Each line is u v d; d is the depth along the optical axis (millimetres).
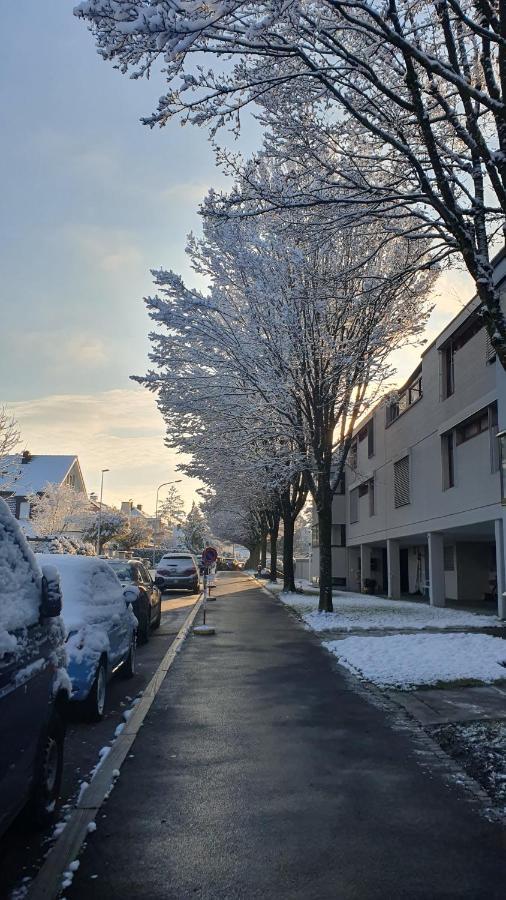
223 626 17375
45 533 50344
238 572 70062
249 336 16594
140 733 7094
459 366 20000
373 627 16047
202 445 19656
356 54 7785
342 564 42250
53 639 4926
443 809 5035
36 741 4320
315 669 10930
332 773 5852
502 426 16375
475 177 8102
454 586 27641
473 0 6848
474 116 6875
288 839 4508
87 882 3926
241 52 6832
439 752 6480
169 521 117625
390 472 29078
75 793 5359
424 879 3967
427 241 11570
